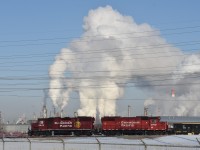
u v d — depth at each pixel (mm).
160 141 61375
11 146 56719
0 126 158125
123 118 105500
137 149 52219
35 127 109188
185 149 50938
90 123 105688
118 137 87688
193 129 114438
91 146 57219
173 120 133250
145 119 104812
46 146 57094
